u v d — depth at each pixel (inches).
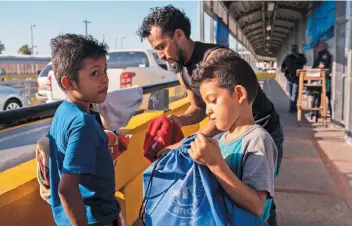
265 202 56.7
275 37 1141.1
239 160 57.6
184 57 88.1
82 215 56.3
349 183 167.9
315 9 415.8
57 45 62.7
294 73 355.6
